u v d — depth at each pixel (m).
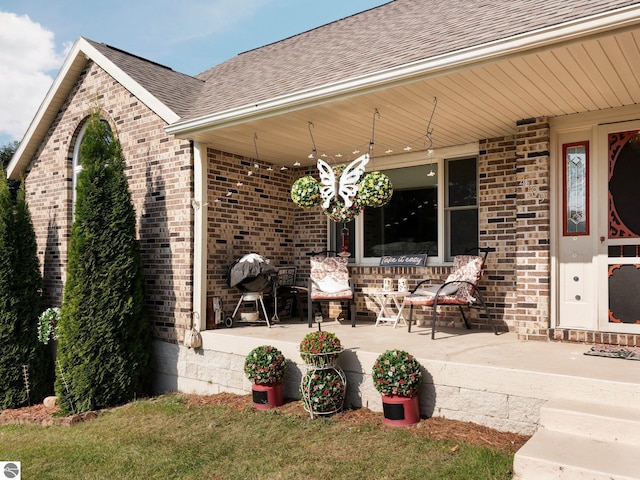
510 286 6.43
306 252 8.45
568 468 3.06
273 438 4.50
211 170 7.11
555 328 5.59
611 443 3.42
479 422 4.36
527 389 4.12
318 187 5.87
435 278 7.03
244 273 6.85
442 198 7.24
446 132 6.36
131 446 4.68
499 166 6.59
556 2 4.38
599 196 5.45
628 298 5.30
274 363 5.32
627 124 5.29
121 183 6.78
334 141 6.84
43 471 4.27
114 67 7.58
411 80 4.49
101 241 6.59
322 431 4.54
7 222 7.75
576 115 5.54
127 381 6.55
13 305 7.62
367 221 8.04
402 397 4.51
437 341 5.65
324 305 8.24
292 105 5.35
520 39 3.81
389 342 5.60
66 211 8.52
